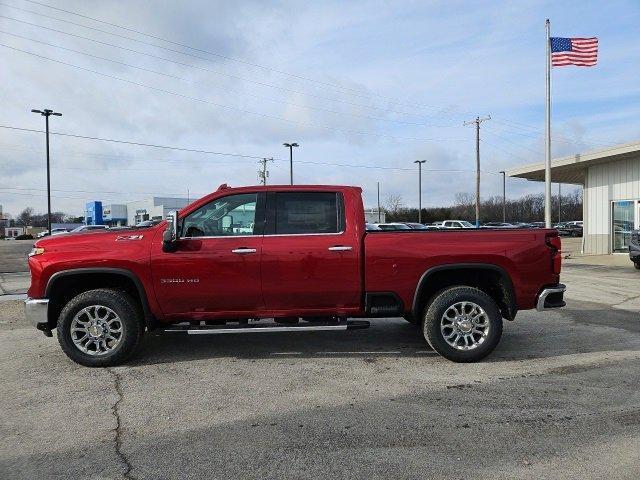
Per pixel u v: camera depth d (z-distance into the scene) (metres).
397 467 3.41
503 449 3.64
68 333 5.65
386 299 5.86
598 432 3.91
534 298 5.91
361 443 3.76
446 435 3.88
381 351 6.30
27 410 4.48
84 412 4.42
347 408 4.44
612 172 23.05
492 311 5.73
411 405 4.49
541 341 6.77
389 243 5.79
